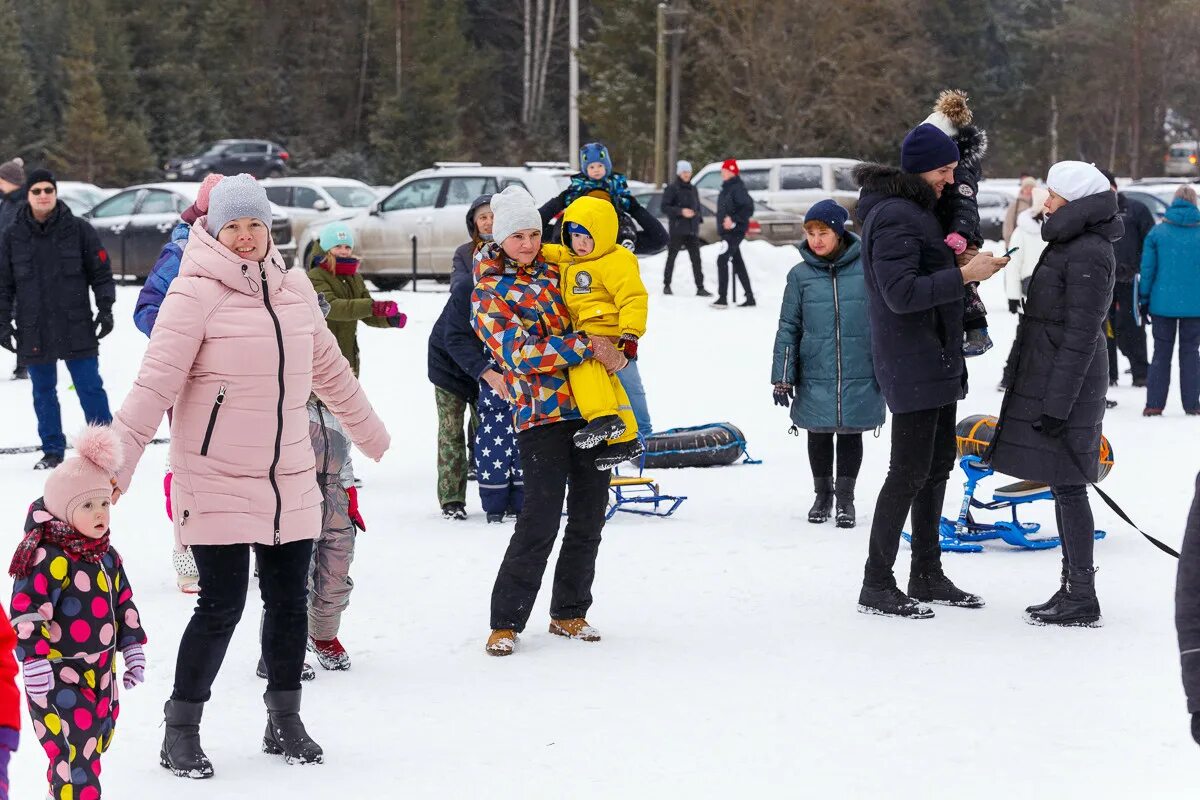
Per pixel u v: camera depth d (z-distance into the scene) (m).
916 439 6.62
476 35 77.75
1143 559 7.83
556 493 6.28
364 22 71.81
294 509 4.92
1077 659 6.05
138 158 62.78
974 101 67.62
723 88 55.25
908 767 4.87
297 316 4.93
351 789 4.73
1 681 2.98
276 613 5.01
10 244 10.46
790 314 8.77
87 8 64.75
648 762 4.95
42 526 4.20
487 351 8.59
